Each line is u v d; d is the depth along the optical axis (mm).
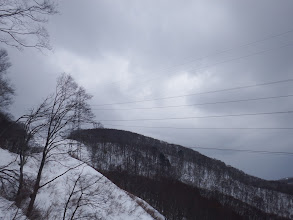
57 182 22297
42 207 18469
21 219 13578
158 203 53562
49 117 17750
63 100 18250
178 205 58094
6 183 16641
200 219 60125
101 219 19906
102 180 26938
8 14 5574
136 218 25000
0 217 12547
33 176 20703
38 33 6145
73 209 19516
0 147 24922
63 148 20547
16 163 21844
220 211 68250
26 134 18156
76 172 23859
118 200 26422
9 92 20438
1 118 20062
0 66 19172
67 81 20234
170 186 68625
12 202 14852
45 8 5863
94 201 20359
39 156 21781
